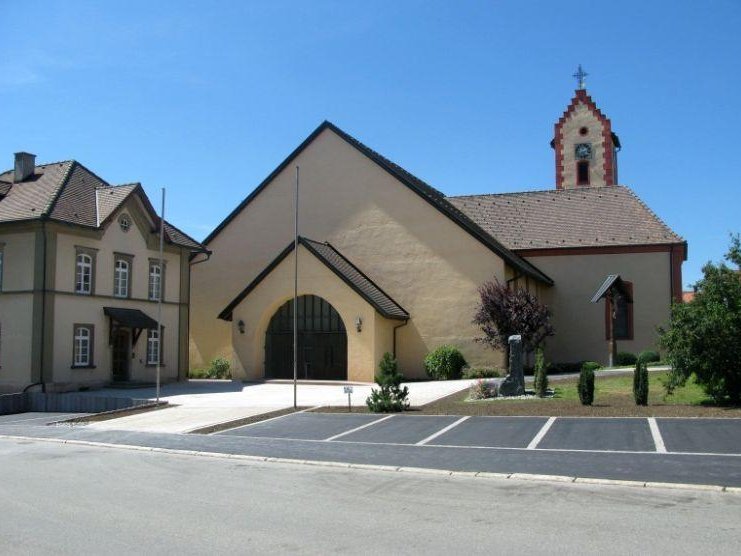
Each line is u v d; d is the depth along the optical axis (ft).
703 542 23.66
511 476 35.94
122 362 103.96
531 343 92.63
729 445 41.11
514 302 92.63
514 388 69.10
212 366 118.42
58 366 92.43
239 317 105.60
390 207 109.81
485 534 25.25
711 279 56.65
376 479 36.63
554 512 28.40
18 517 28.68
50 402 83.97
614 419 51.67
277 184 119.55
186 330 115.65
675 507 28.73
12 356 92.17
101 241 100.32
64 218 93.81
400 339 106.22
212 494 33.22
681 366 56.75
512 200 130.82
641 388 57.57
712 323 54.65
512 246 118.52
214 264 122.93
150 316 108.47
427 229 106.73
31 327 91.09
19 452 49.16
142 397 86.12
